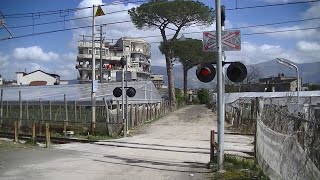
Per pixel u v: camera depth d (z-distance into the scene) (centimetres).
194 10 5234
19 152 1628
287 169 783
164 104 5306
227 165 1179
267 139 1015
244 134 2430
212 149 1257
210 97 8869
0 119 3278
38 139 2286
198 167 1239
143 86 4103
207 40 1169
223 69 1152
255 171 1109
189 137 2312
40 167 1240
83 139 2177
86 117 2789
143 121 3622
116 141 2088
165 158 1454
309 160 666
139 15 5456
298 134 873
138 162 1353
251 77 8688
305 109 1566
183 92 9844
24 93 4097
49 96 3675
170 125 3356
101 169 1208
